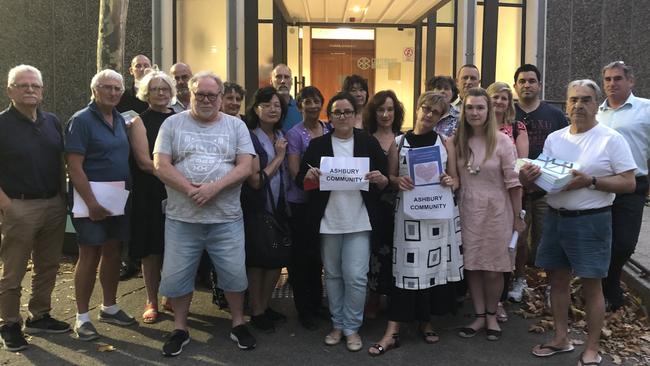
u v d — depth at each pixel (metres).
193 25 9.19
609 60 9.20
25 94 3.79
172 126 3.79
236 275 3.91
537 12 9.01
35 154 3.89
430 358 3.81
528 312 4.64
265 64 9.95
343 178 3.85
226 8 8.41
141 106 5.27
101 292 5.05
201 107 3.74
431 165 3.89
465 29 8.54
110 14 6.29
